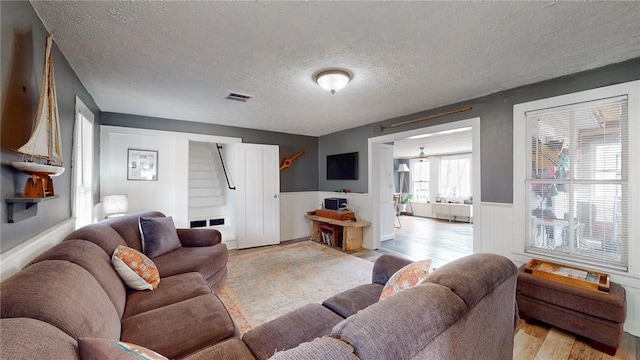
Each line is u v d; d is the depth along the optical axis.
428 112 3.66
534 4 1.46
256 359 1.20
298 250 4.58
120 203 3.45
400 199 9.24
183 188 4.32
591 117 2.38
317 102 3.31
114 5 1.45
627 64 2.17
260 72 2.38
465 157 8.23
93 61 2.13
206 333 1.40
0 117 1.16
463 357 1.01
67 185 2.13
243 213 4.77
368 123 4.64
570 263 2.46
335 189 5.48
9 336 0.69
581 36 1.79
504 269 1.34
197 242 3.04
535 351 1.92
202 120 4.34
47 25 1.62
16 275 1.09
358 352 0.69
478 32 1.74
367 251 4.57
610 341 1.86
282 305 2.61
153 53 2.01
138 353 0.86
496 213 2.95
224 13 1.53
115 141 3.89
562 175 2.55
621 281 2.18
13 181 1.28
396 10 1.51
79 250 1.55
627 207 2.20
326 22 1.63
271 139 5.34
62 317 0.96
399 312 0.81
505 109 2.88
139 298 1.79
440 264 3.96
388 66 2.26
